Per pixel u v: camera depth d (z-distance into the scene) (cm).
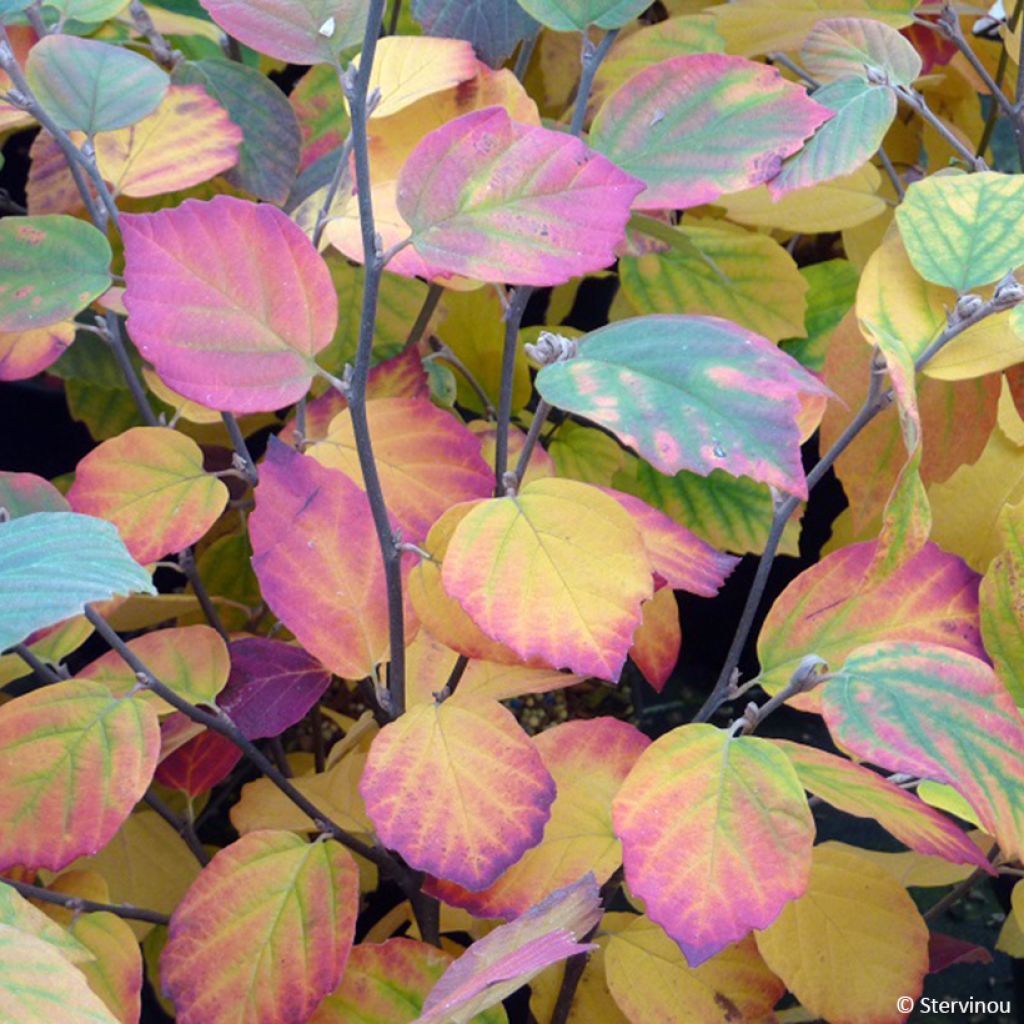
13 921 54
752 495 85
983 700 57
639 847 56
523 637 55
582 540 57
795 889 56
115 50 65
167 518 67
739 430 54
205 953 60
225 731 63
